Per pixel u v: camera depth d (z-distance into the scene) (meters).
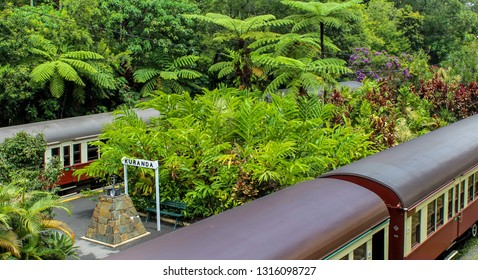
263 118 14.37
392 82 23.88
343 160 13.60
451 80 23.89
